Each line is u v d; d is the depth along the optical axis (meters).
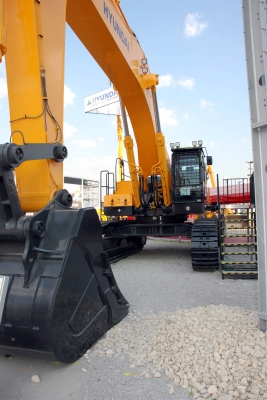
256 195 3.62
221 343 3.34
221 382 2.78
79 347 3.30
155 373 3.06
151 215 9.72
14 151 2.96
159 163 9.00
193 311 4.41
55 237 3.25
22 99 3.69
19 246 3.20
